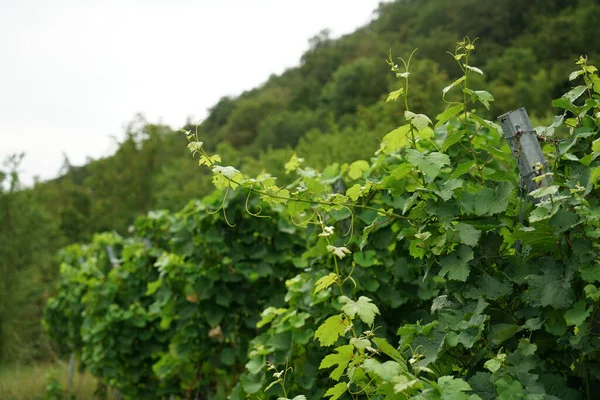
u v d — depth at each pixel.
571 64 23.97
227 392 5.53
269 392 3.44
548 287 1.87
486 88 22.92
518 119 2.17
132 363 6.68
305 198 2.49
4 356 12.16
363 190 2.40
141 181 19.28
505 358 1.89
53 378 8.41
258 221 5.09
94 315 7.32
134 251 7.06
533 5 33.69
